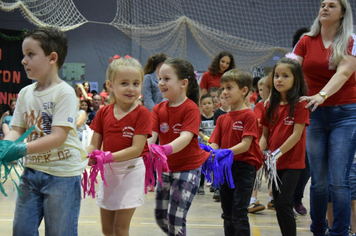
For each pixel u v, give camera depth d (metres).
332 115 2.98
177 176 2.63
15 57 9.88
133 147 2.39
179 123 2.67
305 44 3.20
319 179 3.06
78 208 2.12
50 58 2.06
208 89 6.42
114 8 11.35
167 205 2.72
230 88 2.99
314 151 3.06
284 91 2.91
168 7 11.17
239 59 11.27
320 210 3.10
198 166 2.67
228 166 2.79
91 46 11.40
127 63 2.40
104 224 2.57
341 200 2.90
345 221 2.91
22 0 8.23
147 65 4.94
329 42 3.06
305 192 5.79
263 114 3.10
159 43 11.08
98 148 2.59
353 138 2.92
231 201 3.01
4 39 9.71
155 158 2.45
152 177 2.57
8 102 9.87
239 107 3.04
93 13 11.32
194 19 11.30
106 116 2.54
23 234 2.00
